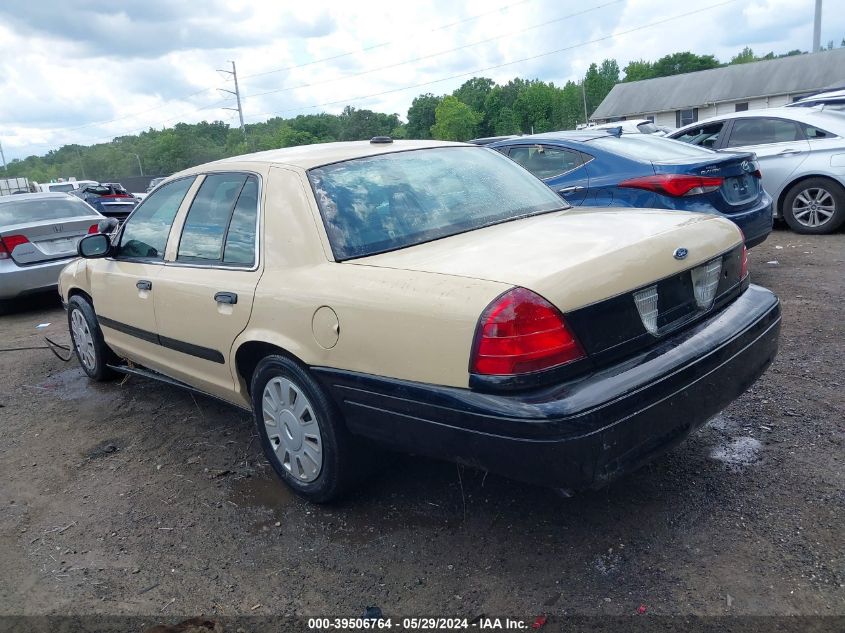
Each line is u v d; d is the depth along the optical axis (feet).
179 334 13.41
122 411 16.90
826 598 8.39
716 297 10.49
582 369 8.55
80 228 30.35
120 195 77.20
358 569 9.89
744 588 8.69
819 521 9.80
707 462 11.62
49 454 14.85
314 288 10.29
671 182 19.44
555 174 22.00
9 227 29.04
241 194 12.41
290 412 11.31
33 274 28.89
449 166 12.71
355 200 11.16
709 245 10.34
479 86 337.93
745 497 10.54
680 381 9.04
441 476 12.07
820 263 24.14
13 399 18.63
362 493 11.74
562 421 8.05
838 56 165.27
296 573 9.95
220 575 10.09
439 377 8.80
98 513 12.15
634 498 10.79
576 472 8.21
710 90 180.34
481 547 10.05
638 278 9.10
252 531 11.09
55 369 21.01
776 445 11.94
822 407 13.14
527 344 8.23
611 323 8.79
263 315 11.07
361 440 10.74
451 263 9.40
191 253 13.35
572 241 9.73
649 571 9.18
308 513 11.41
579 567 9.39
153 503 12.30
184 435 15.10
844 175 27.68
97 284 16.42
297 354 10.52
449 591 9.23
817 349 16.06
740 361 10.16
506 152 23.38
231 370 12.37
